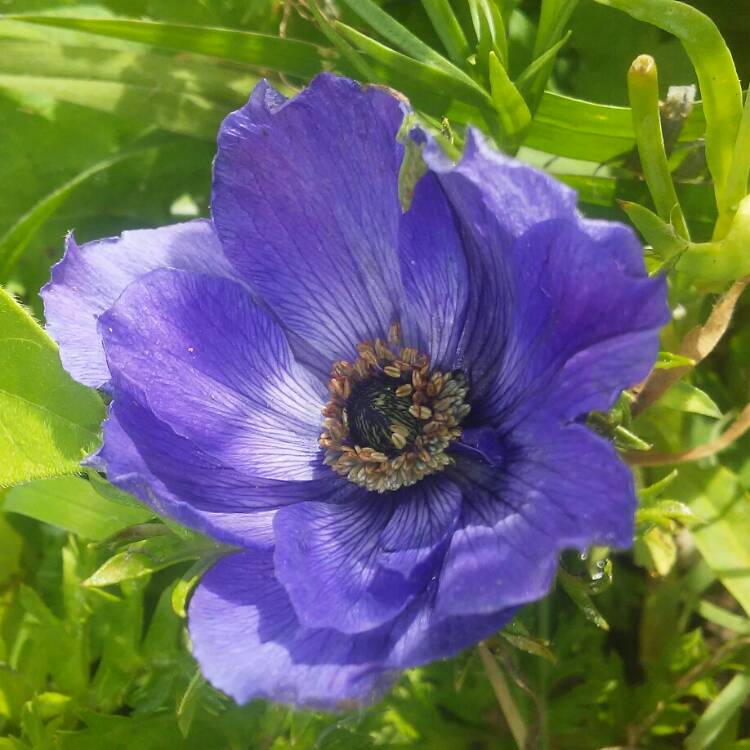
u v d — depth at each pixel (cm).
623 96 12
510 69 12
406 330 10
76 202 14
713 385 12
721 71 10
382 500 9
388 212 9
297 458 10
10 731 13
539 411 8
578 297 7
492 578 7
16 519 13
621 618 12
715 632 13
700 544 11
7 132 14
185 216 14
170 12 13
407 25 12
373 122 9
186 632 12
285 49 12
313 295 10
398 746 12
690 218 12
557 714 12
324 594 8
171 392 9
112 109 12
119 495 9
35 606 12
